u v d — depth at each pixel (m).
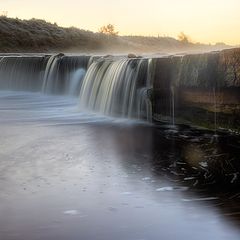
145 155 9.01
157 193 6.38
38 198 6.10
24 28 59.50
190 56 12.12
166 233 4.85
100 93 16.95
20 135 11.56
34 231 4.92
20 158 8.70
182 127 12.54
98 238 4.71
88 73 18.42
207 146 9.84
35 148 9.74
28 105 20.36
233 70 10.42
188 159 8.59
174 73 12.82
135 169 7.83
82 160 8.55
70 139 10.91
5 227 5.05
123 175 7.40
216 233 4.84
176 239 4.68
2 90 28.28
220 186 6.77
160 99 13.54
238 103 10.51
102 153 9.20
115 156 8.91
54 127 13.07
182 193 6.39
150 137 11.09
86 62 22.70
